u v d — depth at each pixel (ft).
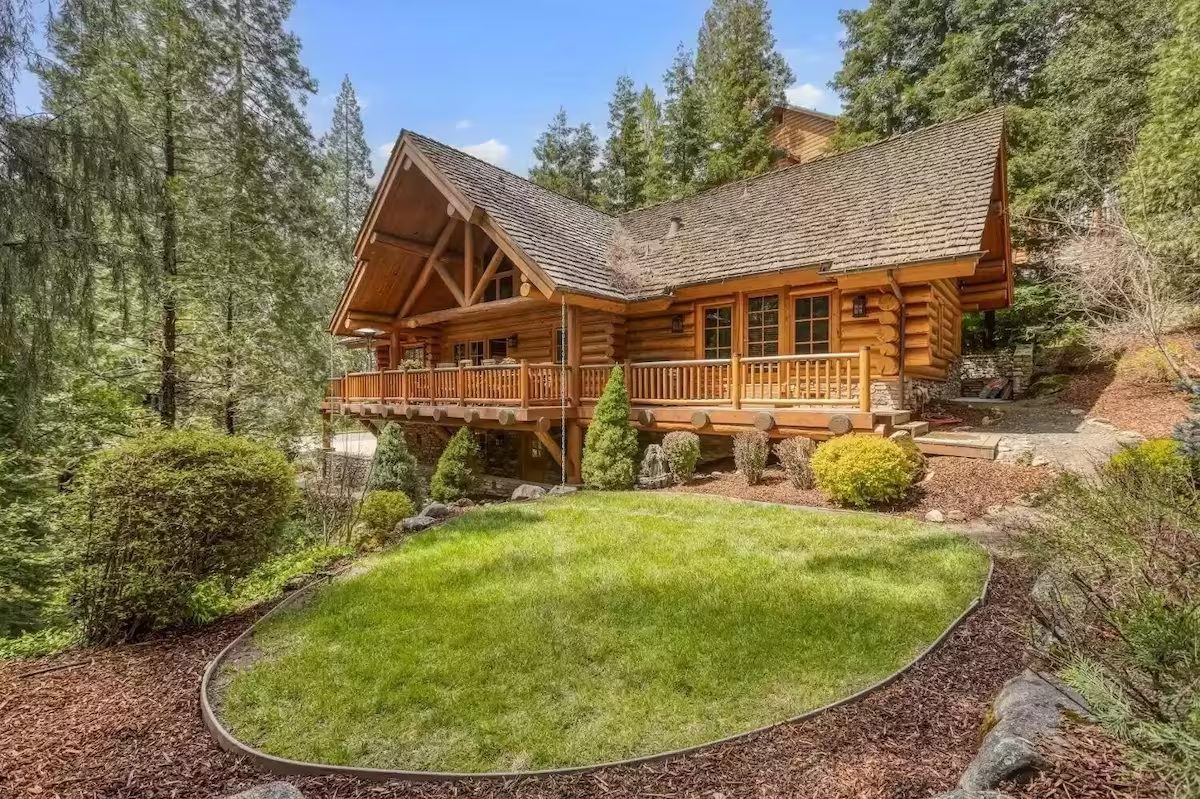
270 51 45.98
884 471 22.71
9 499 26.04
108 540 14.56
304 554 21.21
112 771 9.23
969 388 51.96
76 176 20.77
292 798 7.49
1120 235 39.40
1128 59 48.47
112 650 14.05
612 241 44.60
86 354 25.26
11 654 13.93
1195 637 6.18
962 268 26.50
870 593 14.43
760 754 8.87
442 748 9.41
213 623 15.71
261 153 46.24
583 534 20.80
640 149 102.12
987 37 63.46
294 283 48.88
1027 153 58.03
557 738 9.52
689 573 16.33
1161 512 9.30
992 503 21.94
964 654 11.59
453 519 23.86
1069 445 27.50
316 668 12.05
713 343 37.40
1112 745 6.37
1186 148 36.60
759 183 43.80
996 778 6.27
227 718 10.46
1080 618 8.36
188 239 40.88
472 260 40.09
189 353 41.70
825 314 32.94
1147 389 37.32
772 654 11.76
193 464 15.98
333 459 44.75
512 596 15.33
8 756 9.59
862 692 10.28
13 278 19.12
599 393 35.81
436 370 40.91
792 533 19.83
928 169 33.78
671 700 10.41
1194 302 38.19
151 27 38.19
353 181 122.11
